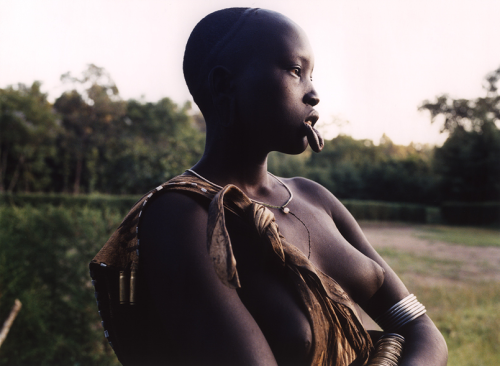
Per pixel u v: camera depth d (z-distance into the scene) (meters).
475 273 10.37
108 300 0.73
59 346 5.15
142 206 0.73
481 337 5.75
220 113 0.77
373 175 35.88
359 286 0.84
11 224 5.19
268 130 0.74
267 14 0.77
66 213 5.27
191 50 0.81
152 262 0.68
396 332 0.87
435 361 0.78
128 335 0.72
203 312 0.63
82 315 5.14
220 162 0.80
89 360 5.18
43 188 38.22
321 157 39.06
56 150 38.44
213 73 0.76
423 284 9.04
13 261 4.96
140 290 0.71
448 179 32.81
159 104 39.47
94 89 39.31
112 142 37.78
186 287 0.65
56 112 40.22
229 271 0.57
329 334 0.70
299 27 0.78
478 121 34.06
